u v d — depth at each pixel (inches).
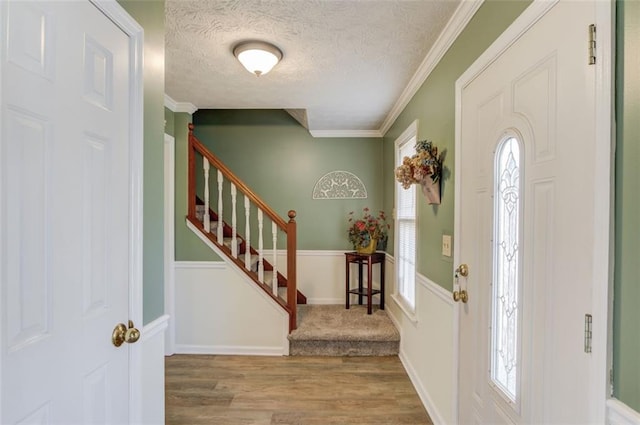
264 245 164.9
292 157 165.2
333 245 165.9
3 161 27.9
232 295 121.2
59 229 33.7
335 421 81.7
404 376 104.1
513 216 47.6
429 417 83.4
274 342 120.8
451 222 71.3
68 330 34.8
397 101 118.7
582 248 34.4
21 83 29.4
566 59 36.6
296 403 89.2
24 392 29.8
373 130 162.7
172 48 80.8
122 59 44.2
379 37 75.1
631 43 29.5
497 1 51.8
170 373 105.9
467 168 62.1
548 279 39.8
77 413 36.0
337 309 151.4
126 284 45.0
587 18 33.6
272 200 165.0
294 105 124.7
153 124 52.7
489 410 53.4
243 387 97.3
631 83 29.5
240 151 164.7
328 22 69.5
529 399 43.2
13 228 28.9
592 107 33.0
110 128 41.6
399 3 62.7
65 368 34.4
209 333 121.5
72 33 35.2
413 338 101.8
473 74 59.4
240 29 72.4
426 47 79.7
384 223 155.6
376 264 163.8
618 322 30.8
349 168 165.3
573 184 35.6
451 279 71.3
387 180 150.9
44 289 31.9
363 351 119.6
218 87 106.2
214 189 162.6
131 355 45.7
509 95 47.9
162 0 55.3
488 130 54.1
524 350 44.4
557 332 38.2
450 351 71.2
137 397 46.5
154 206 53.2
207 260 121.8
